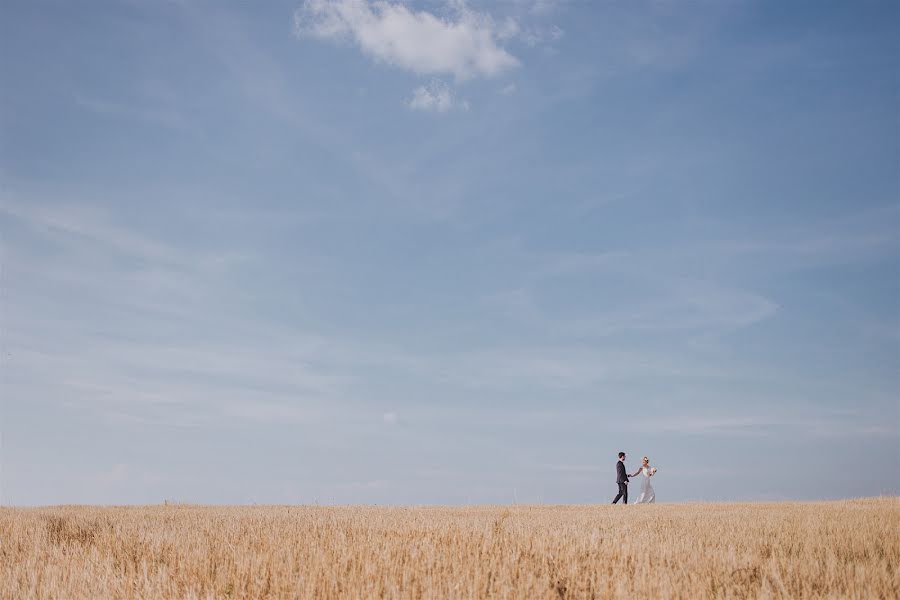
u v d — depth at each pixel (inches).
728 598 257.0
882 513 559.5
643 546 355.3
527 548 352.2
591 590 274.7
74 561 326.0
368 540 370.0
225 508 757.9
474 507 815.1
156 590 278.1
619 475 1008.2
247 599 272.5
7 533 426.6
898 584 278.7
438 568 295.3
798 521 497.7
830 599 254.4
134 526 468.8
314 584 273.6
